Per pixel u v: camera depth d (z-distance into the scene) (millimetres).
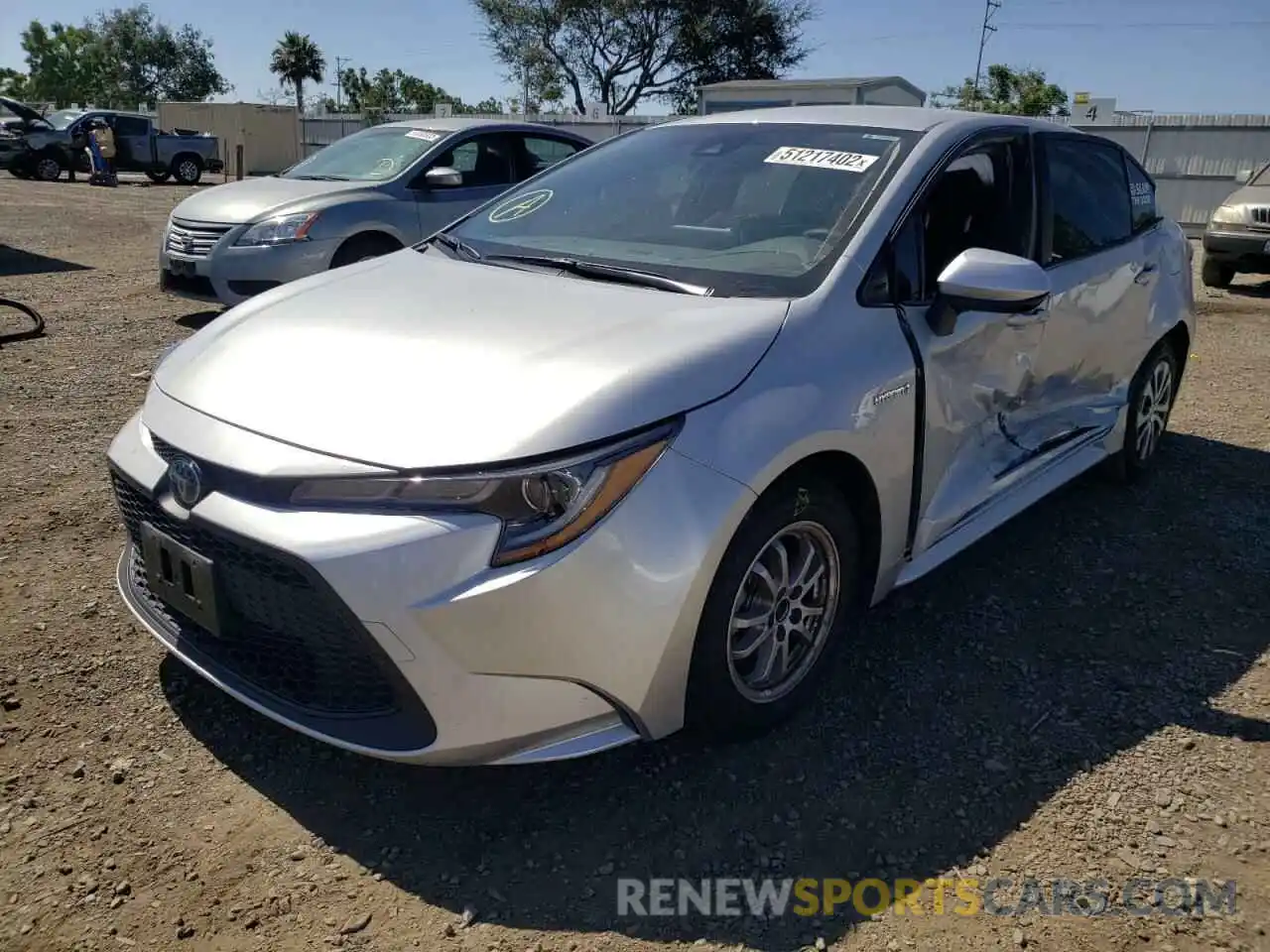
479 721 2172
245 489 2275
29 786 2488
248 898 2178
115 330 7352
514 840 2369
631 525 2201
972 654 3223
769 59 39969
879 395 2721
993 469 3434
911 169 3143
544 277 3010
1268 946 2113
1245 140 18094
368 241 7297
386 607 2104
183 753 2635
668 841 2377
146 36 71875
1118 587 3723
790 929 2135
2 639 3105
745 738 2701
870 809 2498
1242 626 3467
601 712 2291
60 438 4887
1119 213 4312
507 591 2109
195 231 7211
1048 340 3598
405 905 2172
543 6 39031
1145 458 4742
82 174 28859
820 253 2900
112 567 3592
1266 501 4602
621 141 3924
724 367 2432
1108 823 2469
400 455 2172
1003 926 2150
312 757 2639
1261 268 10758
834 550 2732
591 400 2256
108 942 2057
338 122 33469
